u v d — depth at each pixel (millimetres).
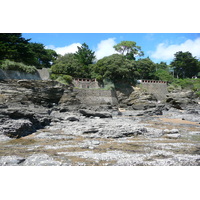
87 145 14375
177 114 43125
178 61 107250
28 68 47562
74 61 68062
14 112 19484
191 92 64000
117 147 13859
